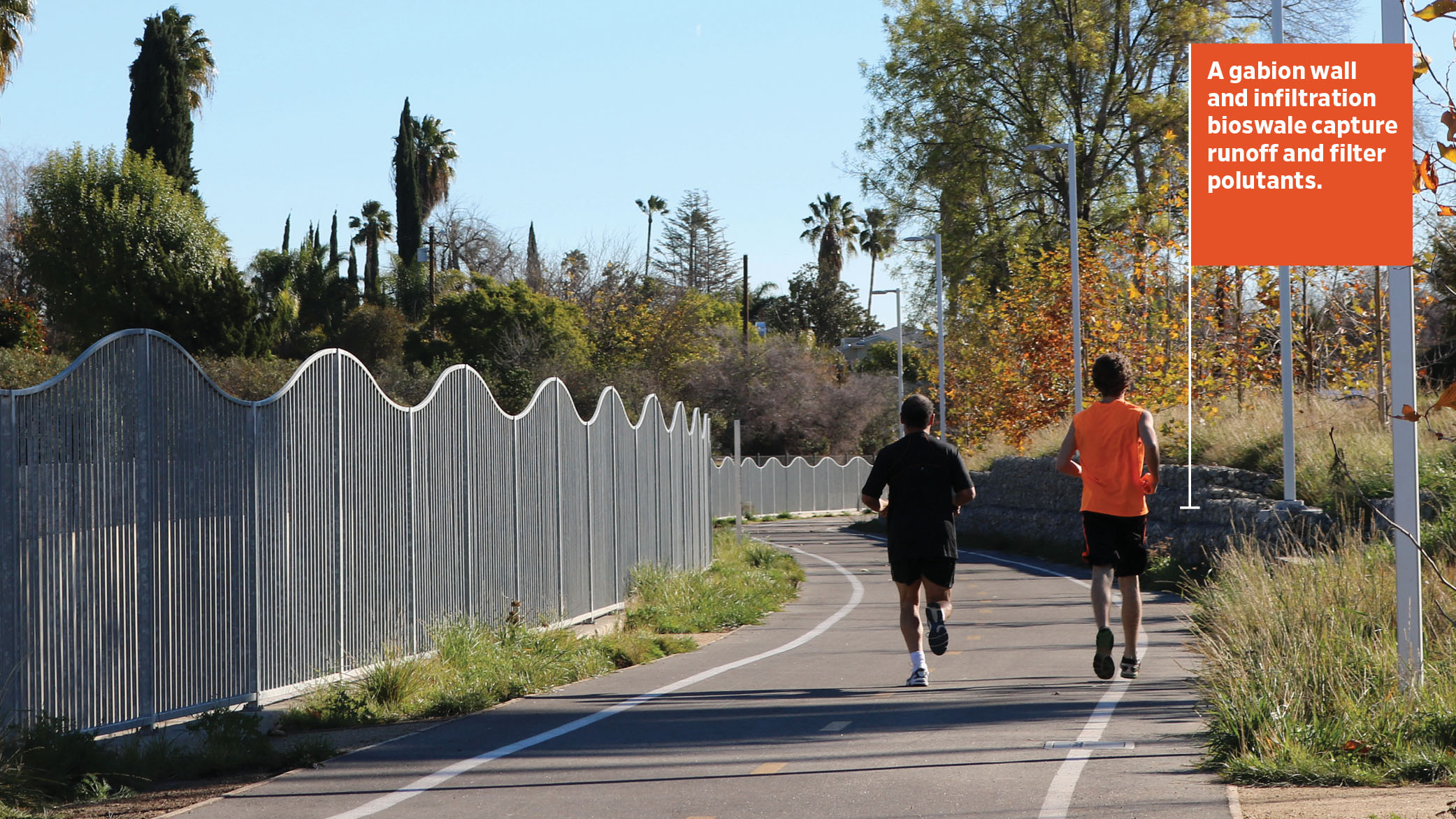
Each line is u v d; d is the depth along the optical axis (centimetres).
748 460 11938
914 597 2177
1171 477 5250
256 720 1830
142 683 1844
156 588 1880
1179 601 3722
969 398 8856
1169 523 5112
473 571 2844
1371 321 5528
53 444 1711
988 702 1975
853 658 2683
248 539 2088
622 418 3972
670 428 4641
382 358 14088
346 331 14825
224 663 2019
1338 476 4019
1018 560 5972
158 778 1641
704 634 3425
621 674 2589
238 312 9750
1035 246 9269
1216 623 2377
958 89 9694
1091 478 2038
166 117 13150
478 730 1925
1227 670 1839
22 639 1645
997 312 8231
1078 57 9031
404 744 1825
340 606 2336
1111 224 9212
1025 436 7806
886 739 1695
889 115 9950
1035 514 6850
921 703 2005
